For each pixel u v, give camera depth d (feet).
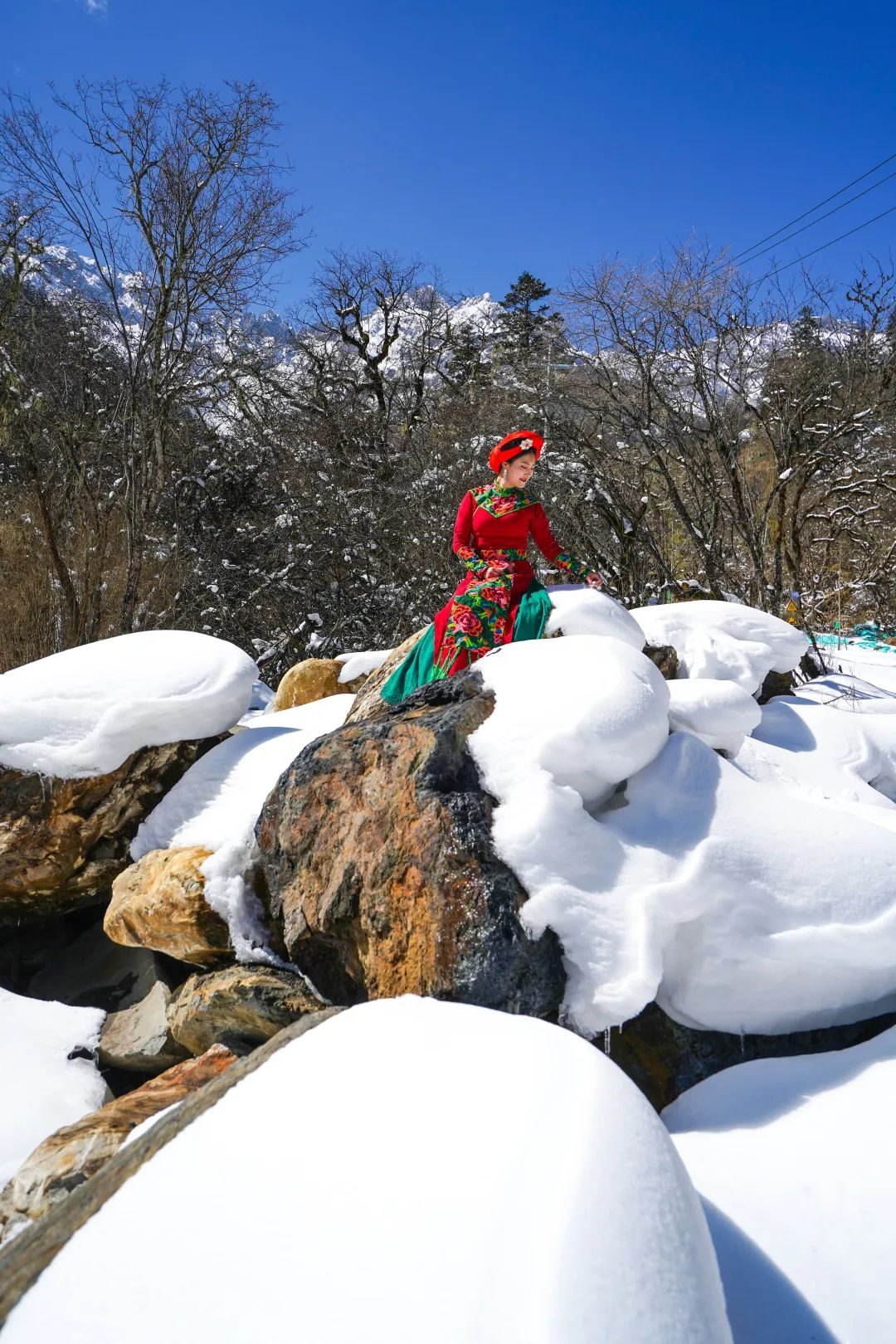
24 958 12.80
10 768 12.53
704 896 7.68
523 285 92.43
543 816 7.93
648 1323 3.60
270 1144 4.61
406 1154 4.42
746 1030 7.54
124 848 12.84
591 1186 4.12
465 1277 3.67
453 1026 5.50
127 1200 4.39
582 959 7.41
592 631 13.26
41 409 36.32
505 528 13.74
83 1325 3.66
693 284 29.37
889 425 31.89
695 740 9.27
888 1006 7.68
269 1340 3.49
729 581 27.02
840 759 13.61
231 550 50.65
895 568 29.07
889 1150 5.89
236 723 15.35
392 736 9.23
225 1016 9.48
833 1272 5.17
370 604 48.73
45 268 41.73
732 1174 6.01
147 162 35.27
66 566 36.22
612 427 33.55
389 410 65.16
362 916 8.65
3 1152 9.00
